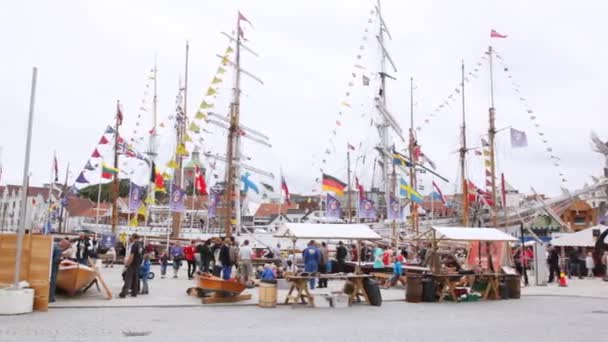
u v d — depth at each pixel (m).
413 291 18.47
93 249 32.22
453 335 11.25
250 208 76.56
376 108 53.97
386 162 52.91
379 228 54.97
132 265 17.45
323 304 16.61
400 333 11.46
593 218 57.88
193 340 10.17
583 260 33.38
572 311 16.12
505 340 10.68
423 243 39.69
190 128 39.12
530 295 21.30
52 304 15.04
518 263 29.81
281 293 20.59
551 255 28.05
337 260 23.86
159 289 20.22
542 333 11.63
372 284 17.34
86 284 17.81
